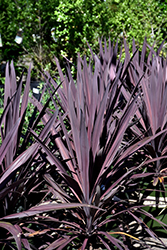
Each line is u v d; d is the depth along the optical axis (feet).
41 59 19.02
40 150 6.00
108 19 17.89
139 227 7.30
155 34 19.13
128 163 6.79
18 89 5.69
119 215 6.48
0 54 19.77
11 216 4.72
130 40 17.51
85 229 5.92
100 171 5.67
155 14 18.74
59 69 7.77
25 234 5.36
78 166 6.03
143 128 8.55
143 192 7.26
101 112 5.27
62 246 5.13
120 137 5.99
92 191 5.65
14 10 18.85
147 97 7.67
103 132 6.15
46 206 4.82
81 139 5.12
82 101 5.98
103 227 6.57
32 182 5.62
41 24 18.56
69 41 17.92
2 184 4.99
